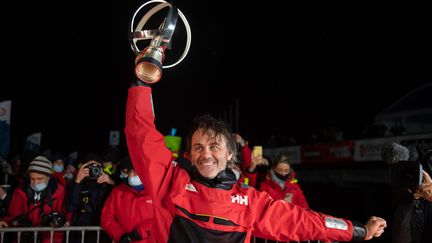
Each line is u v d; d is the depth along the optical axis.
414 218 2.21
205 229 1.41
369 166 7.09
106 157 5.56
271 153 10.55
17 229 2.69
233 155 1.59
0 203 3.38
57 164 5.06
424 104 9.12
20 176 4.54
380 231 1.64
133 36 1.42
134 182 2.81
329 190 7.79
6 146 5.08
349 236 1.57
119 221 2.79
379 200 6.40
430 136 5.89
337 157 8.00
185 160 2.00
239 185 1.61
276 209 1.53
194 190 1.46
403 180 1.92
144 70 1.37
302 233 1.53
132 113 1.42
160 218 1.43
